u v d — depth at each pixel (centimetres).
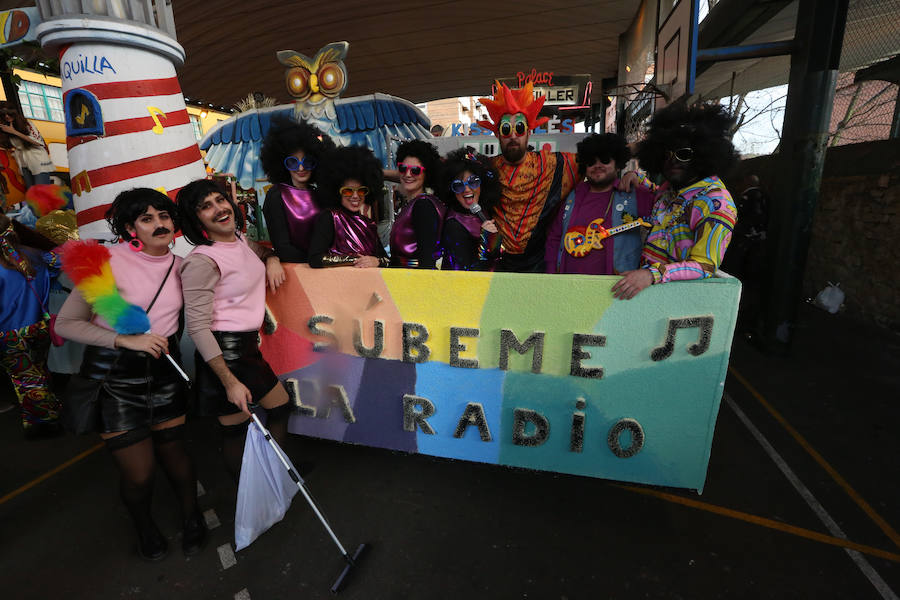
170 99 328
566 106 951
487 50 1083
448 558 209
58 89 1079
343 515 236
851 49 782
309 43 1021
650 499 247
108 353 188
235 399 197
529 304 210
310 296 245
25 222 456
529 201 265
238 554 214
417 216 242
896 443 296
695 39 456
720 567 202
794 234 423
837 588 190
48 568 209
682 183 210
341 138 581
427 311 226
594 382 212
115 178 309
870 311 543
